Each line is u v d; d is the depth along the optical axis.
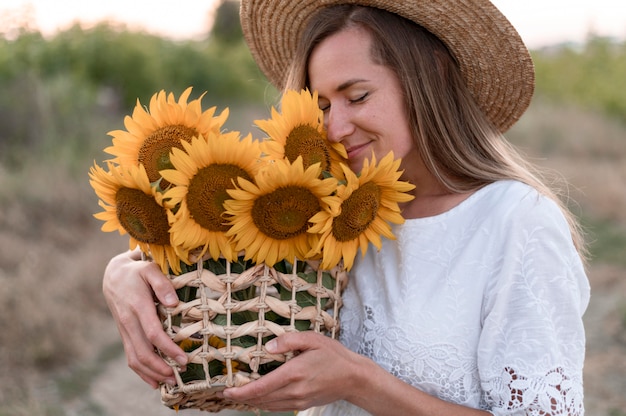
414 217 1.86
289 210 1.51
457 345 1.70
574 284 1.64
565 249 1.66
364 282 1.88
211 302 1.55
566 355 1.60
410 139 1.79
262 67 2.30
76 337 4.86
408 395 1.62
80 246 6.42
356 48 1.73
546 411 1.57
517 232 1.67
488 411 1.66
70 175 7.59
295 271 1.57
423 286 1.77
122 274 1.70
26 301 4.91
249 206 1.51
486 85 1.98
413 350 1.73
